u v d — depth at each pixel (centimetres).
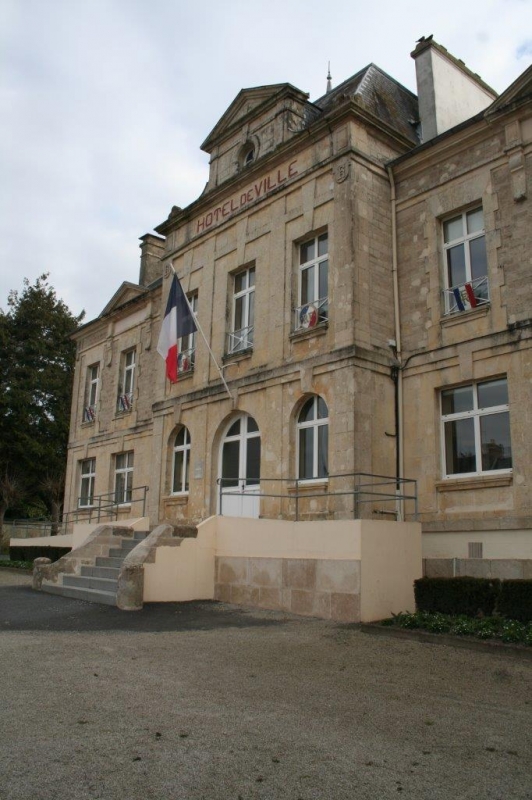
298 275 1557
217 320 1747
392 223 1488
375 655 823
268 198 1644
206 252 1839
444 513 1273
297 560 1159
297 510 1235
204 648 847
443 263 1398
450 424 1330
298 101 1689
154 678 682
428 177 1445
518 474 1173
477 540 1208
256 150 1738
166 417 1847
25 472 3494
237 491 1603
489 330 1272
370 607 1056
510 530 1165
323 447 1411
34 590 1447
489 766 460
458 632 912
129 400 2330
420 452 1341
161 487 1811
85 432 2541
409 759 469
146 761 451
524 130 1280
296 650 844
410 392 1385
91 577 1373
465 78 1736
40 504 3722
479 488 1228
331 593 1092
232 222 1755
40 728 512
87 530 1862
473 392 1300
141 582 1191
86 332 2662
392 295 1451
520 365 1209
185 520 1708
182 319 1702
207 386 1720
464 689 669
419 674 730
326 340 1417
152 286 2291
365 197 1450
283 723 542
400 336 1427
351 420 1311
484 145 1349
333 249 1445
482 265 1342
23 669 708
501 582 1003
